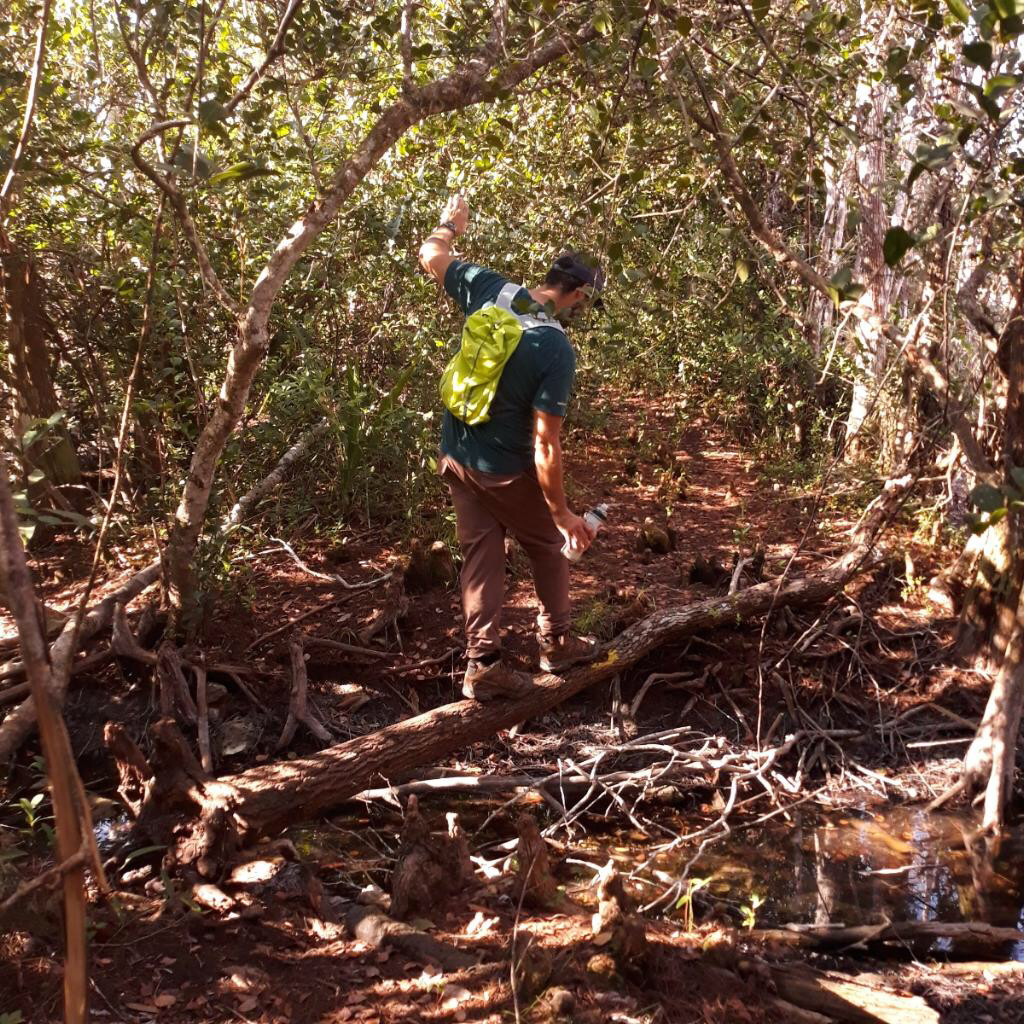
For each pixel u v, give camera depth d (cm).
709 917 367
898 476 570
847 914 377
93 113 538
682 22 354
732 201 558
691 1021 291
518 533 417
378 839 413
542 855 356
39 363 565
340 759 406
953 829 441
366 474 622
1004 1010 321
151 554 564
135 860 372
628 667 507
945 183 434
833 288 331
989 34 267
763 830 439
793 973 323
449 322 696
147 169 351
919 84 394
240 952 319
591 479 747
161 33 411
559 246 657
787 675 522
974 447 416
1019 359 472
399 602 527
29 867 363
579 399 776
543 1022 284
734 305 842
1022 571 501
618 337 696
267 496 631
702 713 505
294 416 644
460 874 359
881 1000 316
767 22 423
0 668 466
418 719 432
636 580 589
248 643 505
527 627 531
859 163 636
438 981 304
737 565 577
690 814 452
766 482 748
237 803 374
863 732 505
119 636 473
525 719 457
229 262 629
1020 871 408
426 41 555
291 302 687
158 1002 293
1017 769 479
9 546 156
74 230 616
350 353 720
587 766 461
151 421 591
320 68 439
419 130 601
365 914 337
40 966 297
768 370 831
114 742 387
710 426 887
